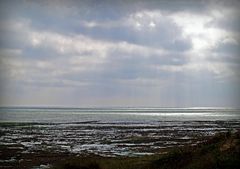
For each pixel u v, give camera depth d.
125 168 29.47
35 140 66.06
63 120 147.75
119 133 81.50
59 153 47.84
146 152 48.22
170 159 27.38
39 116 191.62
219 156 22.73
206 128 95.81
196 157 25.36
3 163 39.53
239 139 25.36
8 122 122.44
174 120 148.38
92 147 55.31
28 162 40.12
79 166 31.34
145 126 107.25
